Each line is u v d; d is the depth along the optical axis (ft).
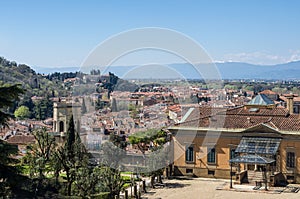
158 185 156.15
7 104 61.93
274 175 157.07
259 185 156.46
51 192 116.26
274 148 160.04
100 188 122.52
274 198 139.44
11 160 62.54
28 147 148.66
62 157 126.11
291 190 150.20
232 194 144.77
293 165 161.17
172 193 144.56
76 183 121.70
